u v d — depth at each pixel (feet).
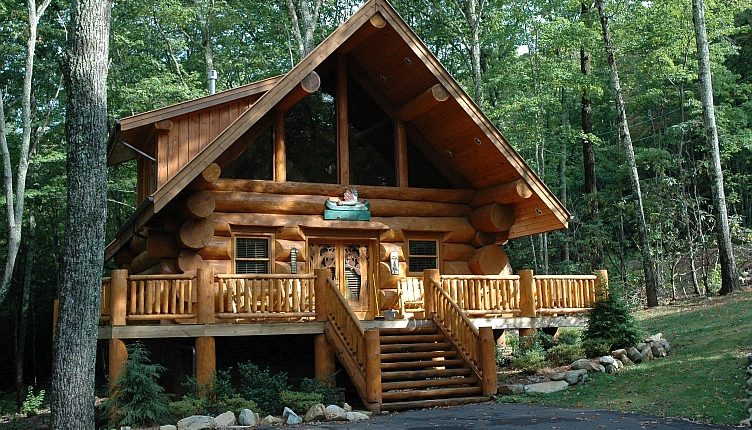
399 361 47.93
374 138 61.87
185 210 52.16
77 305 34.06
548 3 96.84
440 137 61.11
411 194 61.05
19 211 73.10
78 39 35.01
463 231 62.08
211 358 45.70
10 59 91.91
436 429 35.14
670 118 118.73
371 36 56.49
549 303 57.21
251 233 55.98
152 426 39.70
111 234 115.75
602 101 120.78
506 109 90.53
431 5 104.17
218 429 38.04
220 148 49.19
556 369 50.21
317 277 49.32
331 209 57.72
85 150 34.65
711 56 89.76
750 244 97.14
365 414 40.96
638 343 50.62
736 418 33.58
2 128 72.84
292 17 101.30
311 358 54.08
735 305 62.13
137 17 103.96
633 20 84.89
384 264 59.21
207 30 107.86
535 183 57.98
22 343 96.63
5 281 71.31
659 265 91.91
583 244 102.63
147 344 64.39
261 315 47.70
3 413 80.89
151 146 59.77
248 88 57.00
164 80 96.68
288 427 38.06
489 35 103.55
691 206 91.35
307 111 59.98
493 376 45.80
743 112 97.19
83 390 33.76
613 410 38.11
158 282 45.98
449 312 50.96
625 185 116.16
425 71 56.24
